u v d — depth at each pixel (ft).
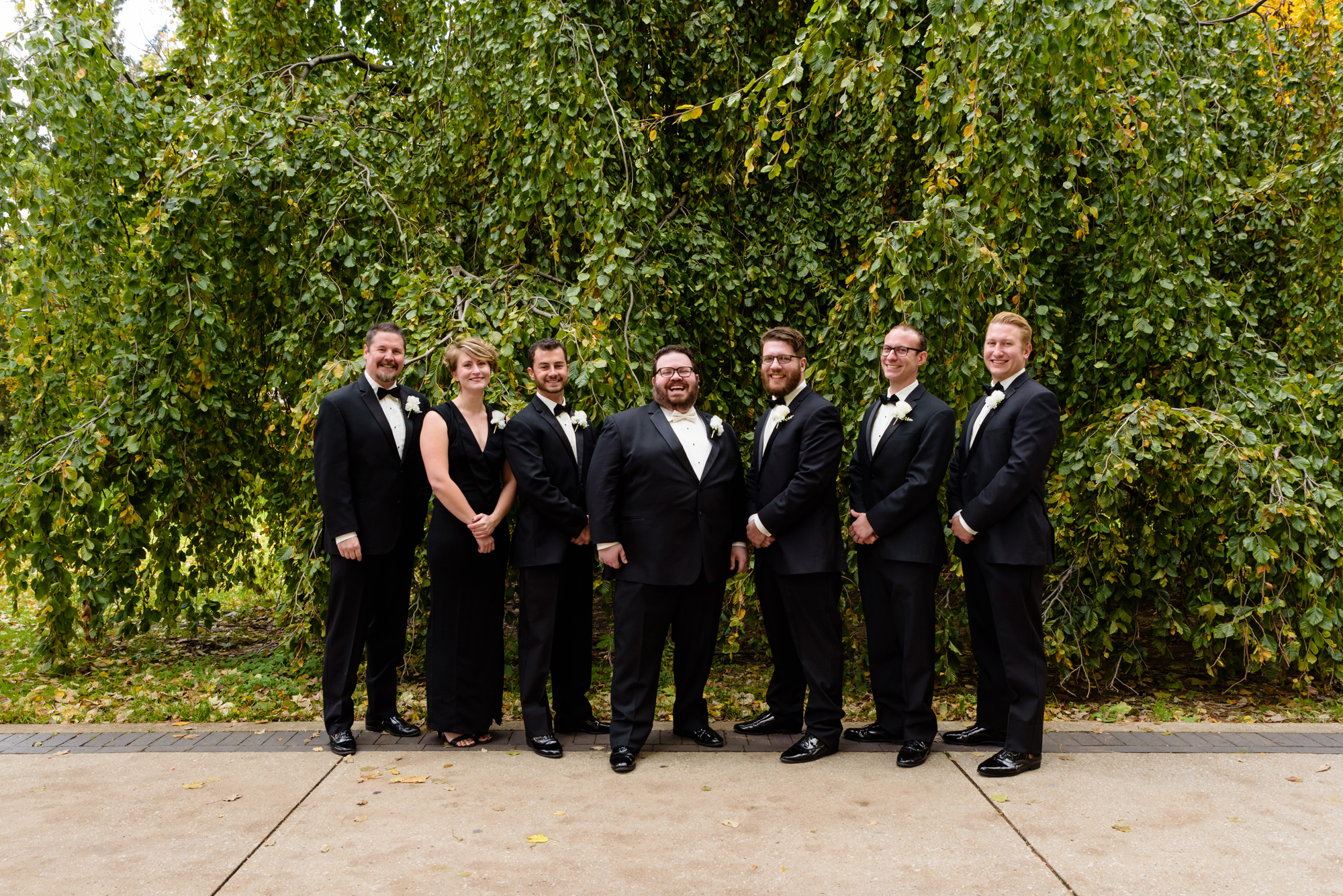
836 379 14.20
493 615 11.30
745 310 17.08
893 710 11.16
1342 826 8.51
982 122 12.30
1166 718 13.51
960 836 8.23
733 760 10.52
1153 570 14.17
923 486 10.33
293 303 15.81
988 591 10.44
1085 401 14.65
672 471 10.52
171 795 9.32
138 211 16.31
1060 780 9.78
